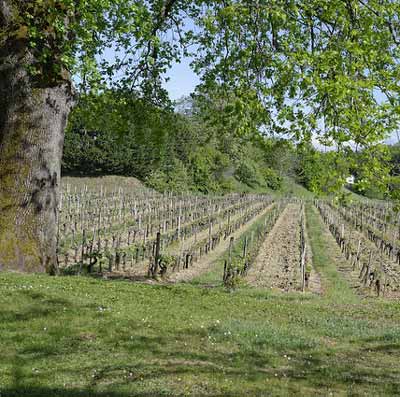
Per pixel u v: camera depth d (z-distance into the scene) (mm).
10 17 14047
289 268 26812
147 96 19719
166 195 60844
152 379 7629
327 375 8523
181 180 77562
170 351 9008
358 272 26891
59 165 15195
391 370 9133
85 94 16984
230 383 7668
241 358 9023
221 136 14477
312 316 13172
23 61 14086
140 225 35562
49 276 14156
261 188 100625
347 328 12008
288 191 106312
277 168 102812
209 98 15852
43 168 14680
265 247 34781
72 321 10117
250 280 22828
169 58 18984
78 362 8180
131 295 13078
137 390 7184
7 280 12695
